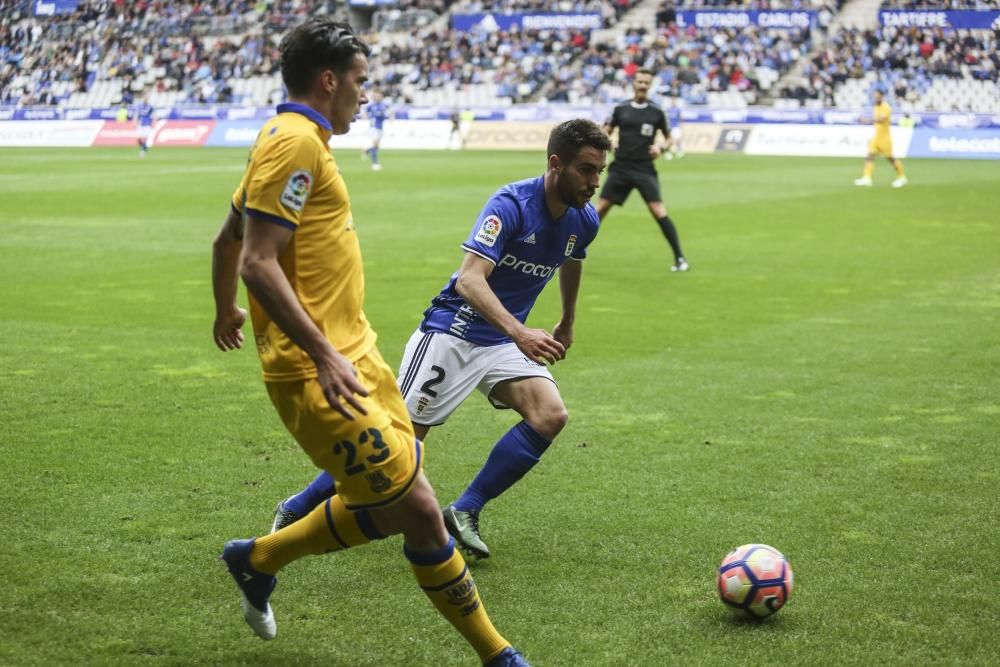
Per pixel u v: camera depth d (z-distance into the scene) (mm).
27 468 10914
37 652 7070
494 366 9258
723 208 39656
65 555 8703
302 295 6547
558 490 10555
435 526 6738
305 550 7043
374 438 6523
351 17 103375
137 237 31094
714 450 11875
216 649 7211
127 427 12492
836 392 14508
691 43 92188
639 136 25234
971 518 9766
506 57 94500
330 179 6551
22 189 46219
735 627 7570
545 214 9070
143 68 101625
